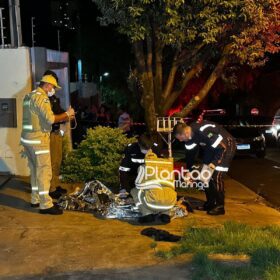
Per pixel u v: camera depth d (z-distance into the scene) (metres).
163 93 9.55
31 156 6.91
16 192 8.26
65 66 10.38
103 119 17.95
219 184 7.36
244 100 27.72
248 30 8.45
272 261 4.84
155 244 5.59
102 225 6.46
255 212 7.92
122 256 5.27
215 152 7.23
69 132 9.77
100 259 5.19
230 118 17.52
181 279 4.64
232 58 9.45
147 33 8.33
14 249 5.50
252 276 4.58
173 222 6.73
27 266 5.00
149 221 6.60
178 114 9.42
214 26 8.15
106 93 37.22
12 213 6.98
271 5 8.37
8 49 9.30
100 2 8.44
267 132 19.56
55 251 5.44
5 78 9.36
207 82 9.42
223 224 6.49
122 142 8.91
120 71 30.31
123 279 4.64
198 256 5.05
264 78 27.66
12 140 9.48
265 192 10.41
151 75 9.21
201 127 7.21
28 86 9.34
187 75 9.63
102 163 8.87
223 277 4.56
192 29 8.27
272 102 27.94
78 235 6.01
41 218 6.75
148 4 8.02
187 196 8.65
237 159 15.61
